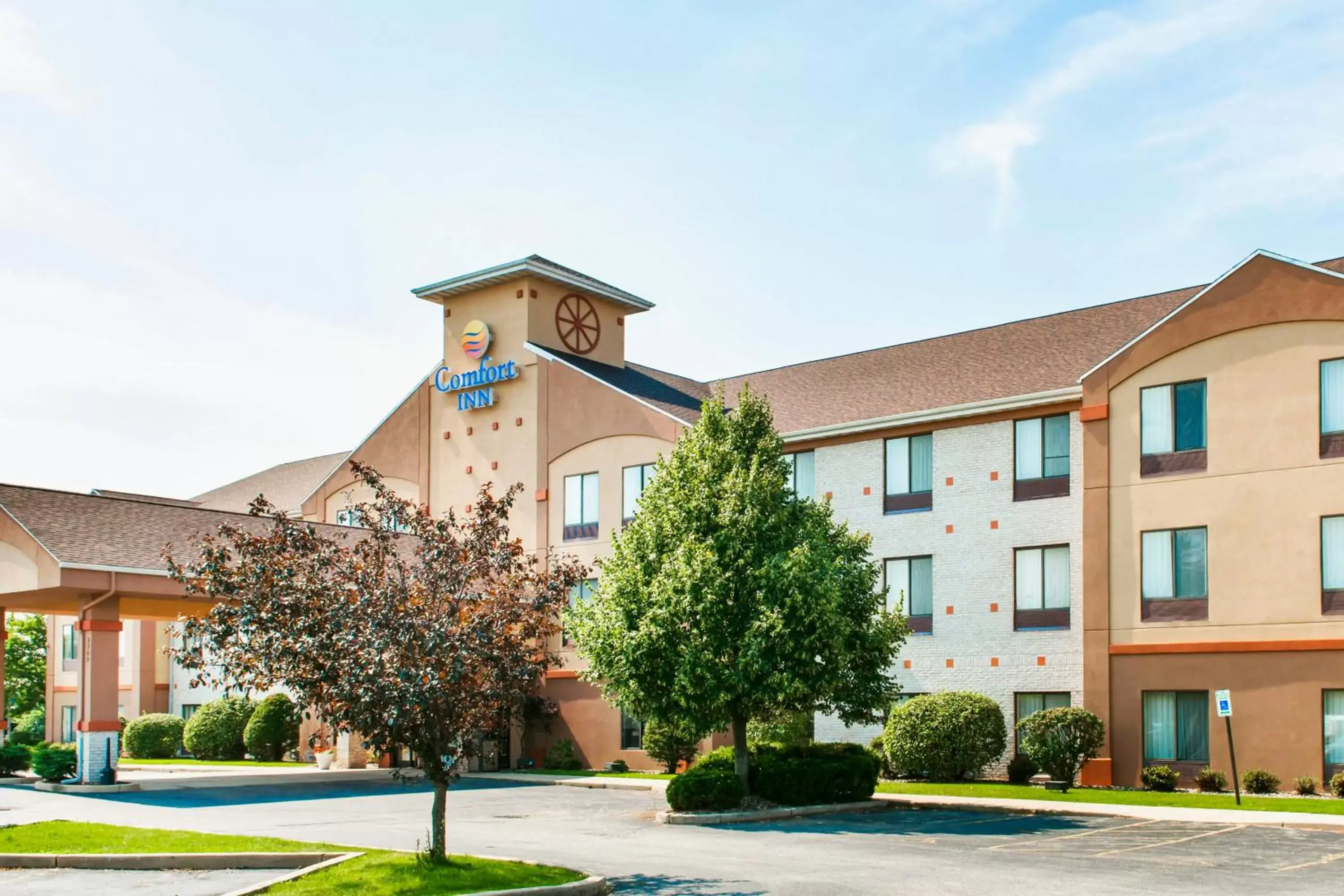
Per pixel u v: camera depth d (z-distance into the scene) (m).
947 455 34.12
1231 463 28.69
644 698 25.06
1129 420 30.36
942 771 31.09
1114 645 29.92
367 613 15.69
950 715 30.89
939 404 34.50
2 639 34.78
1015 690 32.09
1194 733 28.70
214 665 16.50
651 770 36.78
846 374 40.22
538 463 41.25
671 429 37.62
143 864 17.80
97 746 29.86
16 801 26.98
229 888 15.98
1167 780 28.05
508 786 33.19
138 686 50.78
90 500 33.25
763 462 26.97
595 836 21.58
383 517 17.09
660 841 20.77
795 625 24.30
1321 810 23.81
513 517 41.66
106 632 30.23
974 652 32.94
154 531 33.03
